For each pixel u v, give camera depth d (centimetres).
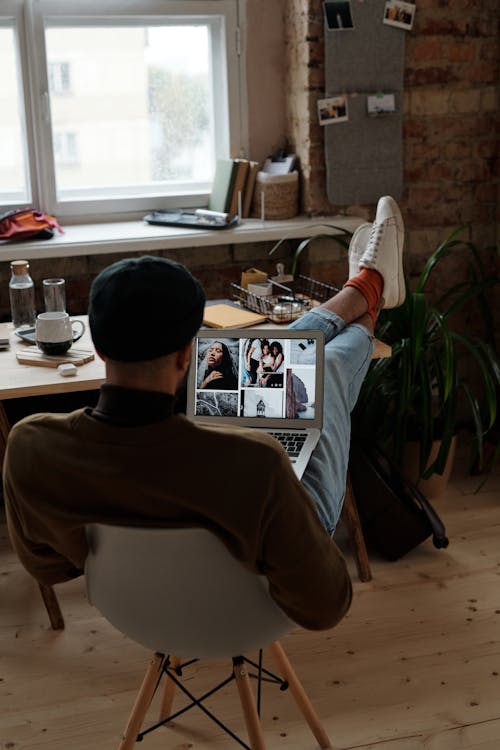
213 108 357
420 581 268
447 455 299
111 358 121
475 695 216
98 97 345
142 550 133
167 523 124
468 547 287
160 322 118
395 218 266
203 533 129
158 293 119
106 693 219
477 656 231
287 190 344
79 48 338
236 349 207
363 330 243
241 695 161
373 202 346
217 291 348
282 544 126
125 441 120
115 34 340
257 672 226
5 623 248
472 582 267
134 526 125
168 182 362
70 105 343
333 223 340
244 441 121
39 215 328
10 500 135
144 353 119
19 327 280
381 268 258
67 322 250
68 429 125
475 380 373
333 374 221
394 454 304
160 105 353
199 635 142
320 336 204
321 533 133
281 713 212
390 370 312
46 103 335
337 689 219
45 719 209
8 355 257
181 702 216
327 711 211
